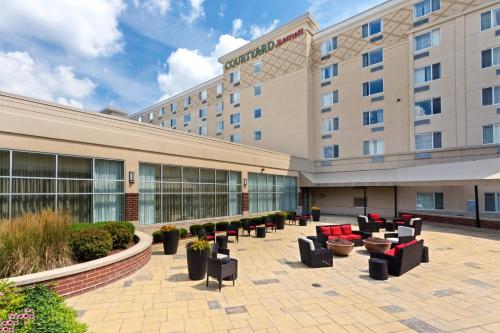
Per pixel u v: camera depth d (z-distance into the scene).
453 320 6.23
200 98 48.00
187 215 17.38
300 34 30.98
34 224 7.74
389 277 9.25
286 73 31.89
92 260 8.37
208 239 14.23
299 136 30.41
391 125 26.00
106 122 13.34
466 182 18.41
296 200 28.41
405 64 25.58
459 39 23.03
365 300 7.32
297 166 28.34
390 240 13.16
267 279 8.99
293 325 5.96
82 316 6.28
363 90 27.80
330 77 30.03
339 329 5.81
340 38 29.52
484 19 22.14
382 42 26.84
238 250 13.16
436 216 21.95
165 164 16.08
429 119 24.11
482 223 19.34
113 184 13.66
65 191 11.88
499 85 21.33
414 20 25.22
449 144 23.09
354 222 23.34
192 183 17.88
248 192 22.38
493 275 9.42
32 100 10.95
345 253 11.85
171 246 12.30
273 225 18.70
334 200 29.97
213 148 19.27
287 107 31.58
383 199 26.84
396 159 25.48
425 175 22.00
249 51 35.56
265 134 33.28
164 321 6.10
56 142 11.54
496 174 17.66
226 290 7.98
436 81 23.91
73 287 7.31
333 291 7.96
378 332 5.70
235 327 5.87
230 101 37.34
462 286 8.37
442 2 23.88
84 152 12.44
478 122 21.98
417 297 7.52
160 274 9.39
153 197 15.47
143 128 14.98
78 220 12.23
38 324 3.45
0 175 10.09
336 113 29.31
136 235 12.37
